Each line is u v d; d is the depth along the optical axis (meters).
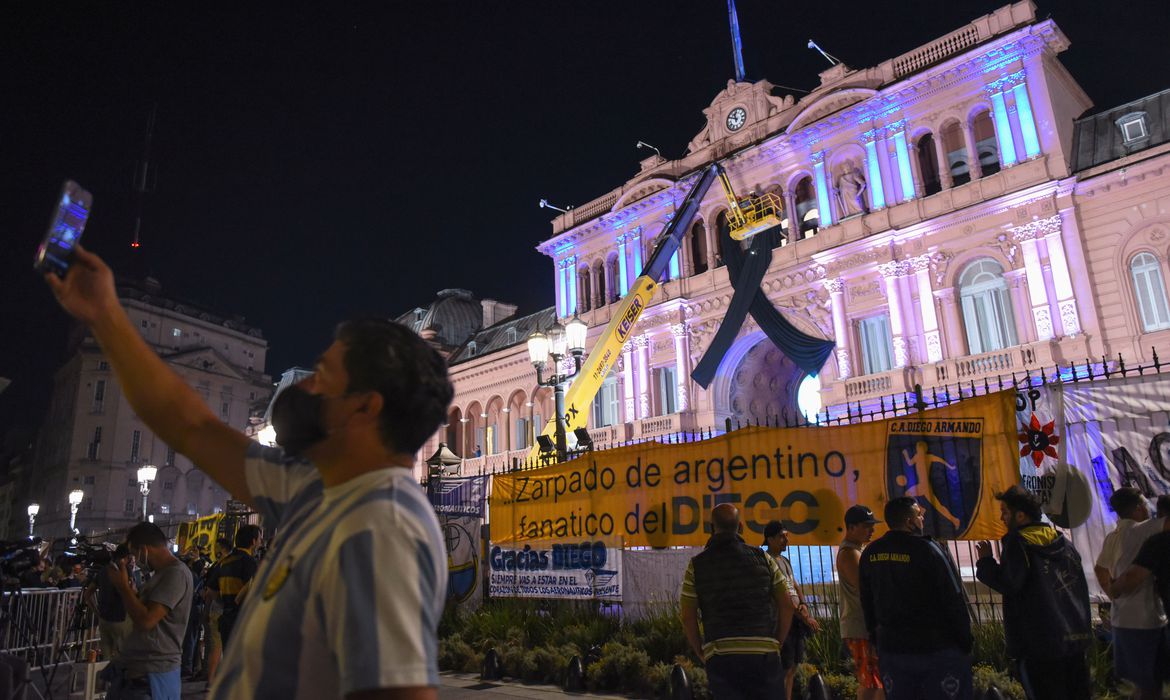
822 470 9.58
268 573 1.80
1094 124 26.03
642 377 34.97
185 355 70.69
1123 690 7.38
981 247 25.86
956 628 4.97
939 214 26.67
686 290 34.59
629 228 37.50
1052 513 8.14
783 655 7.25
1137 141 24.44
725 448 10.62
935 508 8.59
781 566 7.55
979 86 27.03
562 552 12.47
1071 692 5.29
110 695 5.55
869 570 5.34
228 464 2.29
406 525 1.69
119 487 64.19
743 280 31.25
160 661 5.57
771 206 30.73
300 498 2.02
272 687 1.62
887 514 5.49
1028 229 24.88
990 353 24.64
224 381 73.62
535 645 11.84
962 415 8.66
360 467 1.93
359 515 1.70
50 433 71.69
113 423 65.38
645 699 9.36
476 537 14.37
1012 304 25.12
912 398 25.84
